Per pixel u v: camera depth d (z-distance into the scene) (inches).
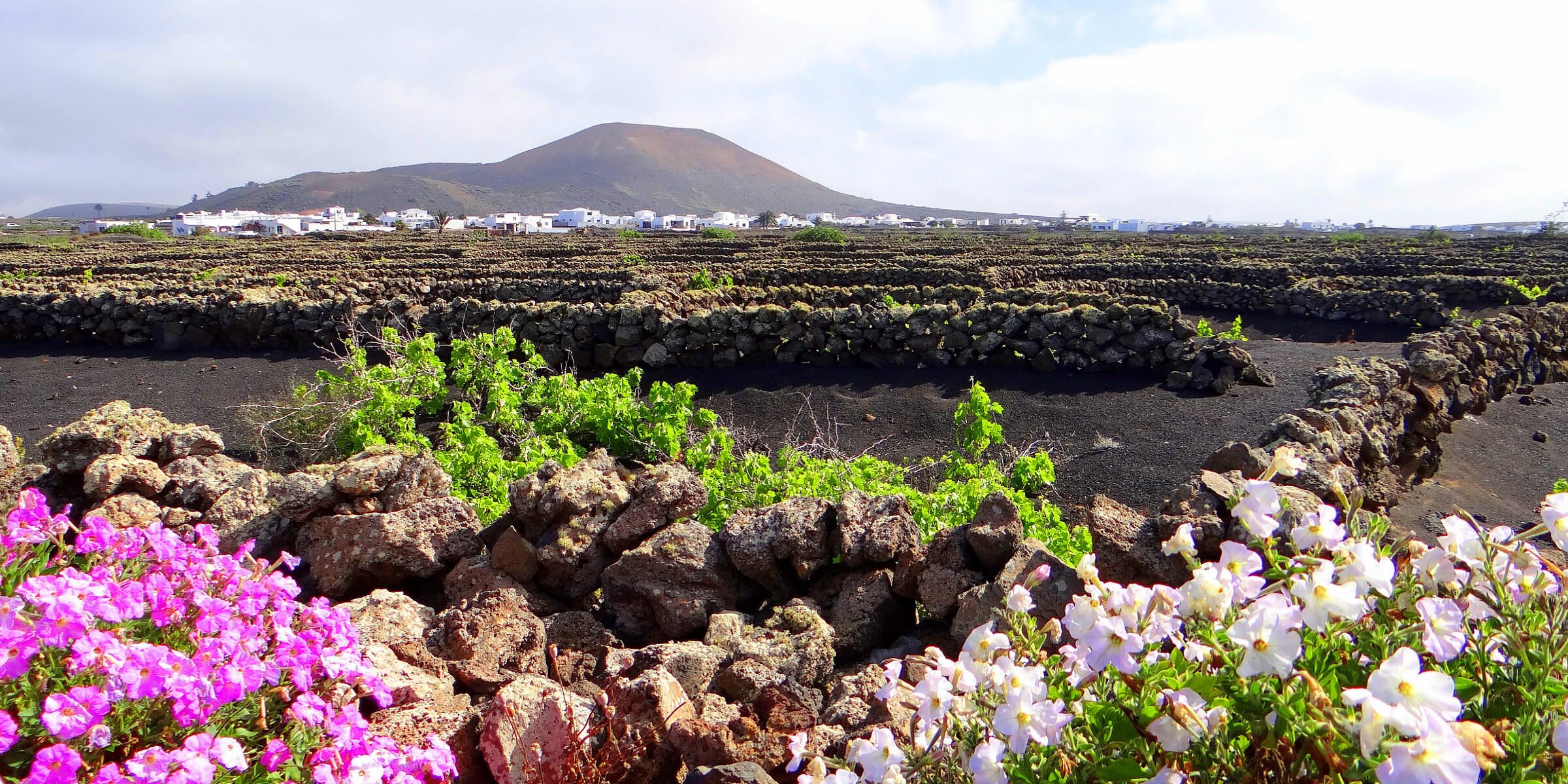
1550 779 58.3
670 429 313.0
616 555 165.5
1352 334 708.7
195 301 567.8
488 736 105.0
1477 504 313.1
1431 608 62.8
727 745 104.1
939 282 992.2
